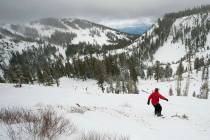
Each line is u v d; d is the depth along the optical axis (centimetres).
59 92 2455
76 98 1823
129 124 873
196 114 1338
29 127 442
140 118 1088
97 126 700
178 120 1123
